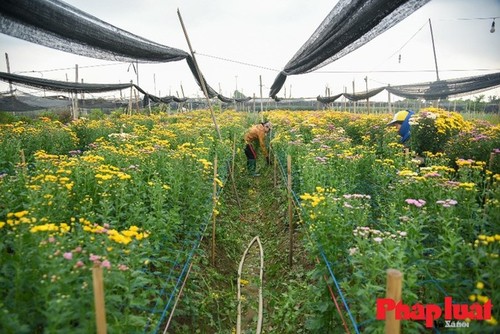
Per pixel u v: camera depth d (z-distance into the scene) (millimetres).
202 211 6254
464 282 3059
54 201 4410
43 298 2689
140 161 6801
